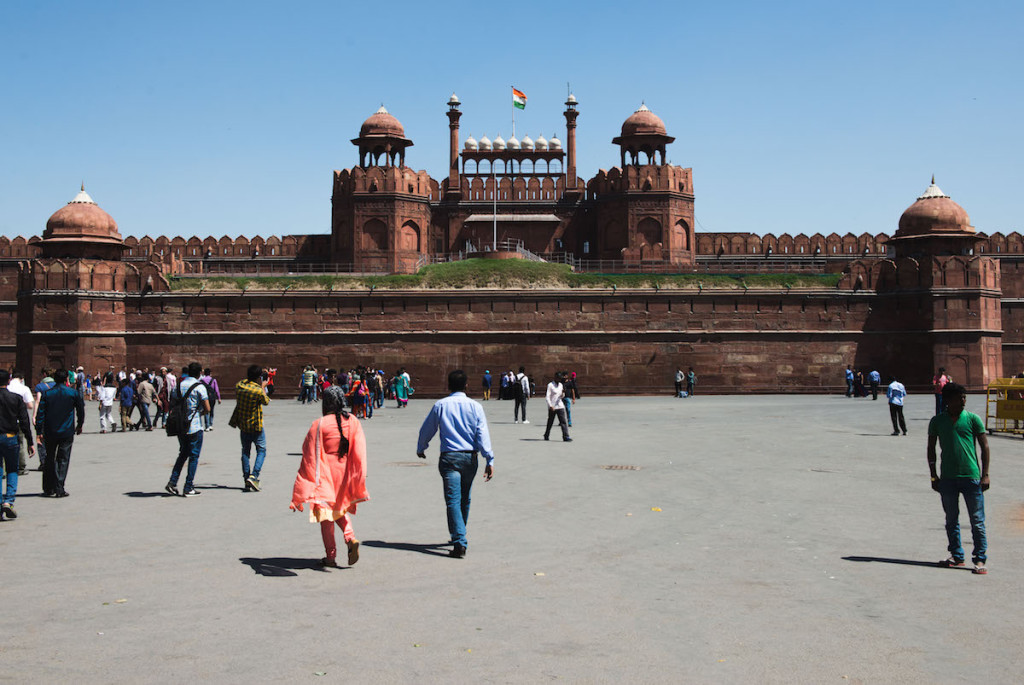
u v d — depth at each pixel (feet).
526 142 182.70
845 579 24.71
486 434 28.60
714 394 137.39
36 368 131.34
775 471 47.29
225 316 136.67
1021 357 169.27
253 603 22.03
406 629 20.02
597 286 141.08
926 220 138.72
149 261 141.08
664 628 20.20
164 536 30.27
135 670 17.33
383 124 171.42
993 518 34.12
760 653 18.54
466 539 28.94
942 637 19.66
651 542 29.55
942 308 134.31
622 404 113.09
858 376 130.11
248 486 40.65
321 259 178.70
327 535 25.91
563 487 41.78
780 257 177.47
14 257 177.88
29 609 21.39
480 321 137.90
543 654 18.39
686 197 172.45
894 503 37.29
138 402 75.51
